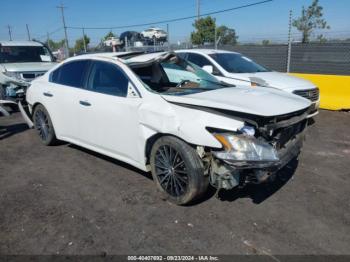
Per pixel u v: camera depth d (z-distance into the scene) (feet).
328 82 29.91
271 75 25.31
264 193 13.12
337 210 11.89
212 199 12.60
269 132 10.73
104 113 14.17
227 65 25.61
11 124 25.20
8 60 33.47
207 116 11.01
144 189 13.56
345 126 24.07
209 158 11.14
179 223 11.10
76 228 10.91
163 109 11.96
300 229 10.73
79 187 13.85
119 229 10.83
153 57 14.70
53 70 18.20
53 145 19.22
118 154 14.37
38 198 12.98
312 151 18.35
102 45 109.50
